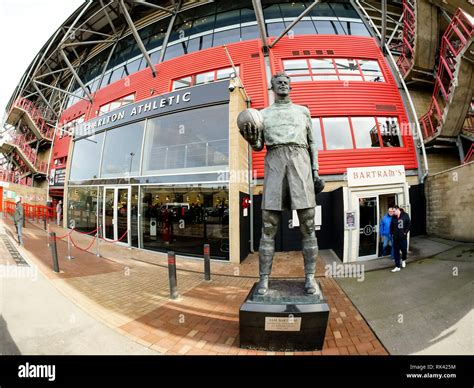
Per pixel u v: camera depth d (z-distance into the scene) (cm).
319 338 233
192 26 1250
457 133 818
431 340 244
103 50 1644
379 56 1008
